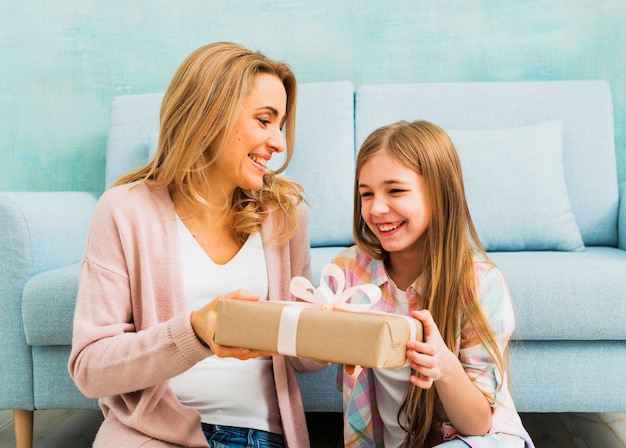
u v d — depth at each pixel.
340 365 1.03
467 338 0.87
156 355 0.71
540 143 1.54
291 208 0.93
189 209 0.89
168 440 0.78
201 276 0.87
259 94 0.83
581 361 1.15
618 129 1.82
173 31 1.95
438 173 0.87
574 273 1.13
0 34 2.00
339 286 0.70
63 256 1.40
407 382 0.91
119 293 0.82
